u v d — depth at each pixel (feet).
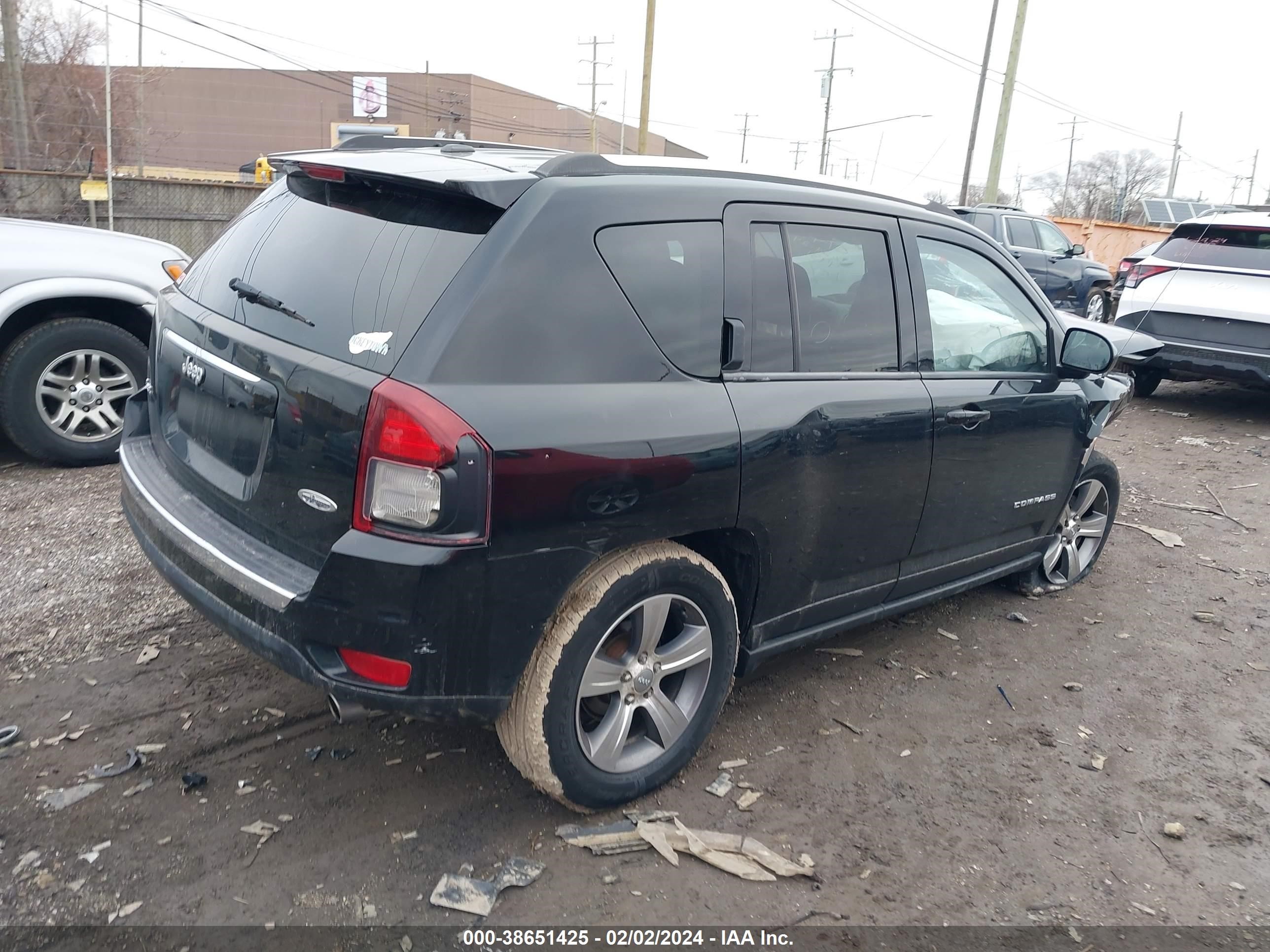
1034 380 14.08
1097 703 13.19
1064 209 211.61
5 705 11.14
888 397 11.52
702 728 10.53
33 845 8.96
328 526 8.36
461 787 10.21
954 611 15.93
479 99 245.86
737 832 9.82
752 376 10.20
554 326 8.64
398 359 8.16
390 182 9.18
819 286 11.07
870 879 9.32
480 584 8.20
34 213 50.78
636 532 9.12
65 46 100.01
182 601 13.89
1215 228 30.09
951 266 12.97
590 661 9.18
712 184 10.25
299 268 9.47
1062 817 10.55
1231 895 9.48
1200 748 12.17
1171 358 30.30
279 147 248.73
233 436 9.36
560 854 9.30
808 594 11.41
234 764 10.36
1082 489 16.52
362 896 8.59
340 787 10.08
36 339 17.98
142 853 8.94
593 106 185.06
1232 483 24.30
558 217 8.82
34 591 13.84
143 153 107.45
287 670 8.56
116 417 19.27
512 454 8.13
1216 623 16.03
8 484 17.99
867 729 12.05
